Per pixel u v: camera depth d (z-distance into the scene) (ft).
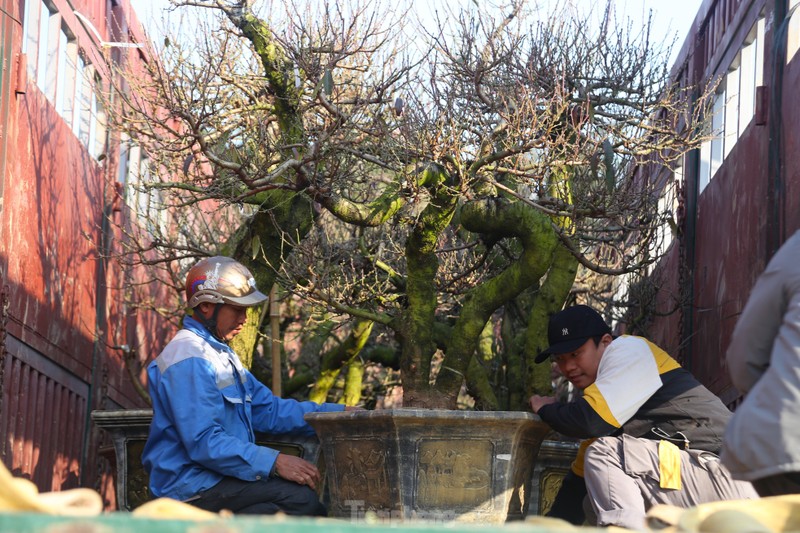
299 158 20.51
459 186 19.97
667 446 12.47
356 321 34.22
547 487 16.92
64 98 30.63
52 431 28.76
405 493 13.83
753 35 27.17
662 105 26.00
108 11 35.73
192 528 4.00
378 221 20.62
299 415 15.28
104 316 34.30
